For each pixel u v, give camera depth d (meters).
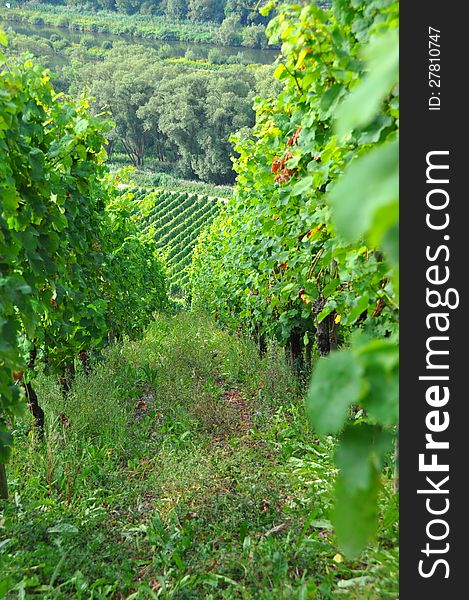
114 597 3.21
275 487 4.11
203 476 4.34
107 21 140.62
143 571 3.38
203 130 68.75
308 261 4.76
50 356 5.12
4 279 2.61
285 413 6.14
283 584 2.85
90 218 6.60
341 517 0.82
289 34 3.16
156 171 76.94
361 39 2.67
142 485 4.51
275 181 5.01
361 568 2.97
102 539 3.63
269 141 5.40
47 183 4.01
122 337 9.68
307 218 3.82
